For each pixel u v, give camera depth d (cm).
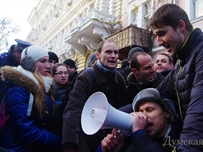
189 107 108
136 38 796
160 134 135
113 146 138
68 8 1759
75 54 1417
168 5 133
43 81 203
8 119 184
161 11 131
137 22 951
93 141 189
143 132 121
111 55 206
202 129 98
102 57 208
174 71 153
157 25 132
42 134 185
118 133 139
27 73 198
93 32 1014
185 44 128
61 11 1942
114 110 127
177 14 128
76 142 172
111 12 1115
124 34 833
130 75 234
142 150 114
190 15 694
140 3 948
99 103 139
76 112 184
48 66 232
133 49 308
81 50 1245
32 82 192
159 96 135
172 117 130
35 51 225
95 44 1120
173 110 131
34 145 184
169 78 156
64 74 273
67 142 170
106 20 1052
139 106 142
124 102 224
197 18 661
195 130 98
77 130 178
